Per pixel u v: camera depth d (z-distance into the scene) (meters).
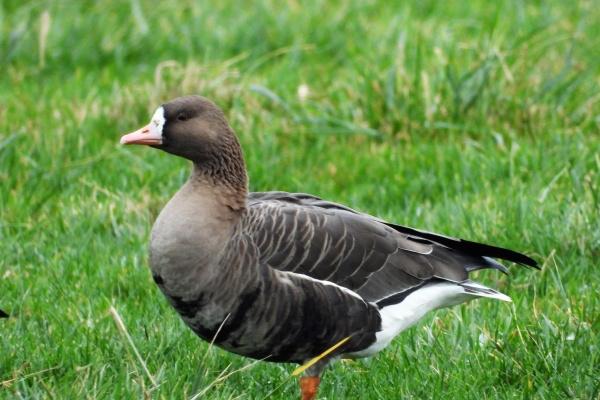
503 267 10.03
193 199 9.34
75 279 11.65
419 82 15.36
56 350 9.98
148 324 10.45
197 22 18.78
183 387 9.21
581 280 11.40
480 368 9.78
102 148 14.75
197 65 16.66
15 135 14.10
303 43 18.47
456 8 19.59
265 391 9.75
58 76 17.66
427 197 13.62
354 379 9.96
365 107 15.34
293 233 9.30
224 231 9.20
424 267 9.71
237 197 9.49
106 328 10.51
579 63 16.45
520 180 13.40
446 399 9.41
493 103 15.20
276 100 15.26
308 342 9.32
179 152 9.70
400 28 18.08
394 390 9.55
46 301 11.12
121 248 12.35
